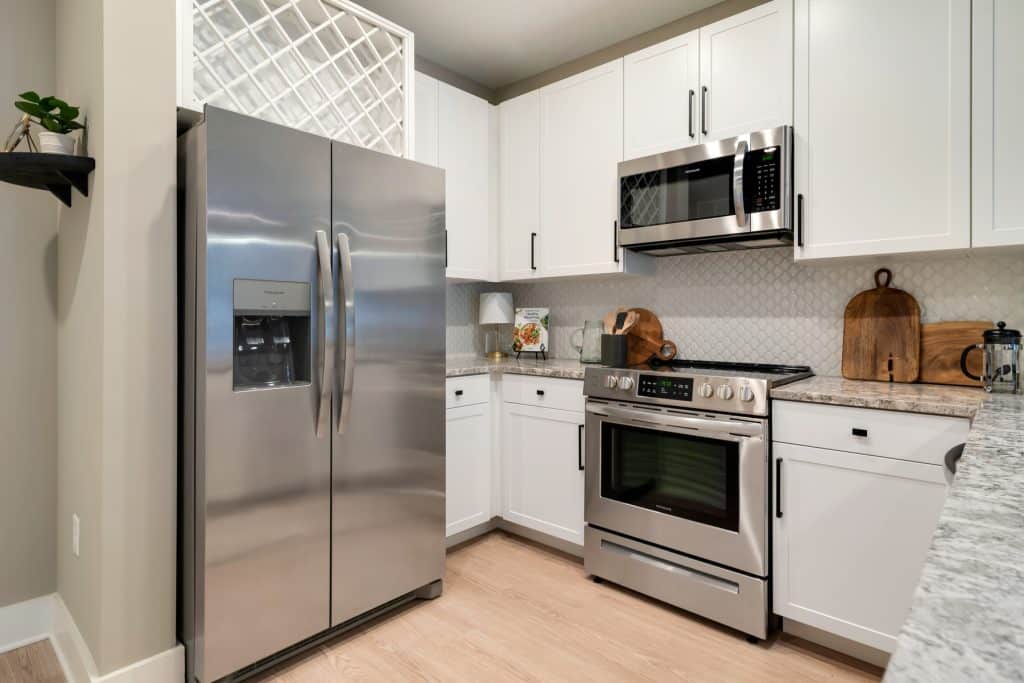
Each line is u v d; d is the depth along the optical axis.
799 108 2.11
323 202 1.87
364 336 1.99
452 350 3.35
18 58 1.96
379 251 2.04
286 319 1.89
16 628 1.96
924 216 1.86
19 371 1.96
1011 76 1.72
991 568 0.44
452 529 2.65
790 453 1.92
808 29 2.09
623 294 3.05
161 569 1.68
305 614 1.84
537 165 2.99
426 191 2.21
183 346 1.74
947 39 1.82
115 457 1.59
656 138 2.52
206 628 1.64
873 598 1.76
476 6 2.56
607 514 2.37
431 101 2.78
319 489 1.87
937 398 1.71
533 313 3.24
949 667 0.31
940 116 1.83
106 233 1.58
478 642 1.97
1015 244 1.71
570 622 2.10
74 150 1.67
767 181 2.13
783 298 2.49
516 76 3.31
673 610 2.20
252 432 1.71
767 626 1.96
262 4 2.03
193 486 1.68
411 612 2.17
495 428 2.88
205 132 1.62
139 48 1.64
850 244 2.00
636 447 2.30
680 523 2.15
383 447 2.06
